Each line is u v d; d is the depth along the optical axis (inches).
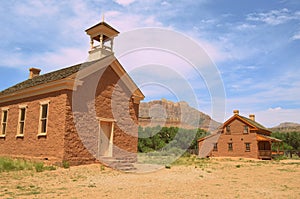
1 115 761.0
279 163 1021.2
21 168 494.9
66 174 446.3
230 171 631.8
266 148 1477.6
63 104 569.6
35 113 639.1
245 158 1382.9
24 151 642.8
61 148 550.6
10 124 716.7
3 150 715.4
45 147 587.2
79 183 362.6
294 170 682.8
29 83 780.6
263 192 334.0
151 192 308.5
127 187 340.5
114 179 412.2
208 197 289.3
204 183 399.5
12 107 725.9
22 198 259.6
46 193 287.1
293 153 1786.4
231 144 1455.5
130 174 485.7
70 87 578.2
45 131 614.9
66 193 289.1
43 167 510.3
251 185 394.6
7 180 374.6
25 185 337.1
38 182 362.6
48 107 603.2
